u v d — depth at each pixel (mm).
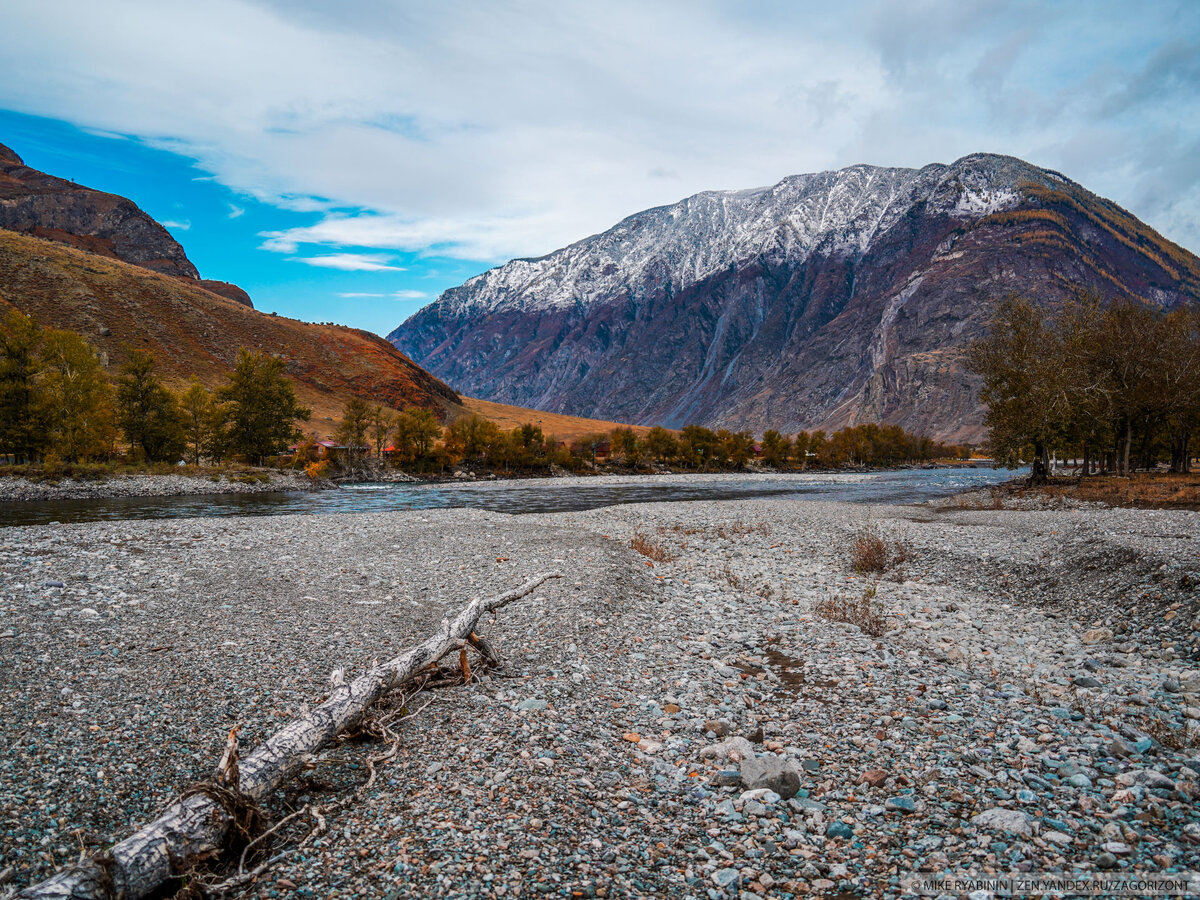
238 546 25750
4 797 6848
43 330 74188
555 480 130000
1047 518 34500
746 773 7816
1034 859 6152
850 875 6059
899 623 15945
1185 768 7871
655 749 8797
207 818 6148
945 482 109938
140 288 196125
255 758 7137
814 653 13438
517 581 18859
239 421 102500
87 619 13875
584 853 6367
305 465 112125
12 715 8867
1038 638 14766
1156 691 10969
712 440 177250
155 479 76875
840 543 29469
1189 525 26656
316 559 22641
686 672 12148
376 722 8930
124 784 7281
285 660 11641
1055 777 7852
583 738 9062
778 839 6691
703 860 6336
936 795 7508
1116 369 59562
